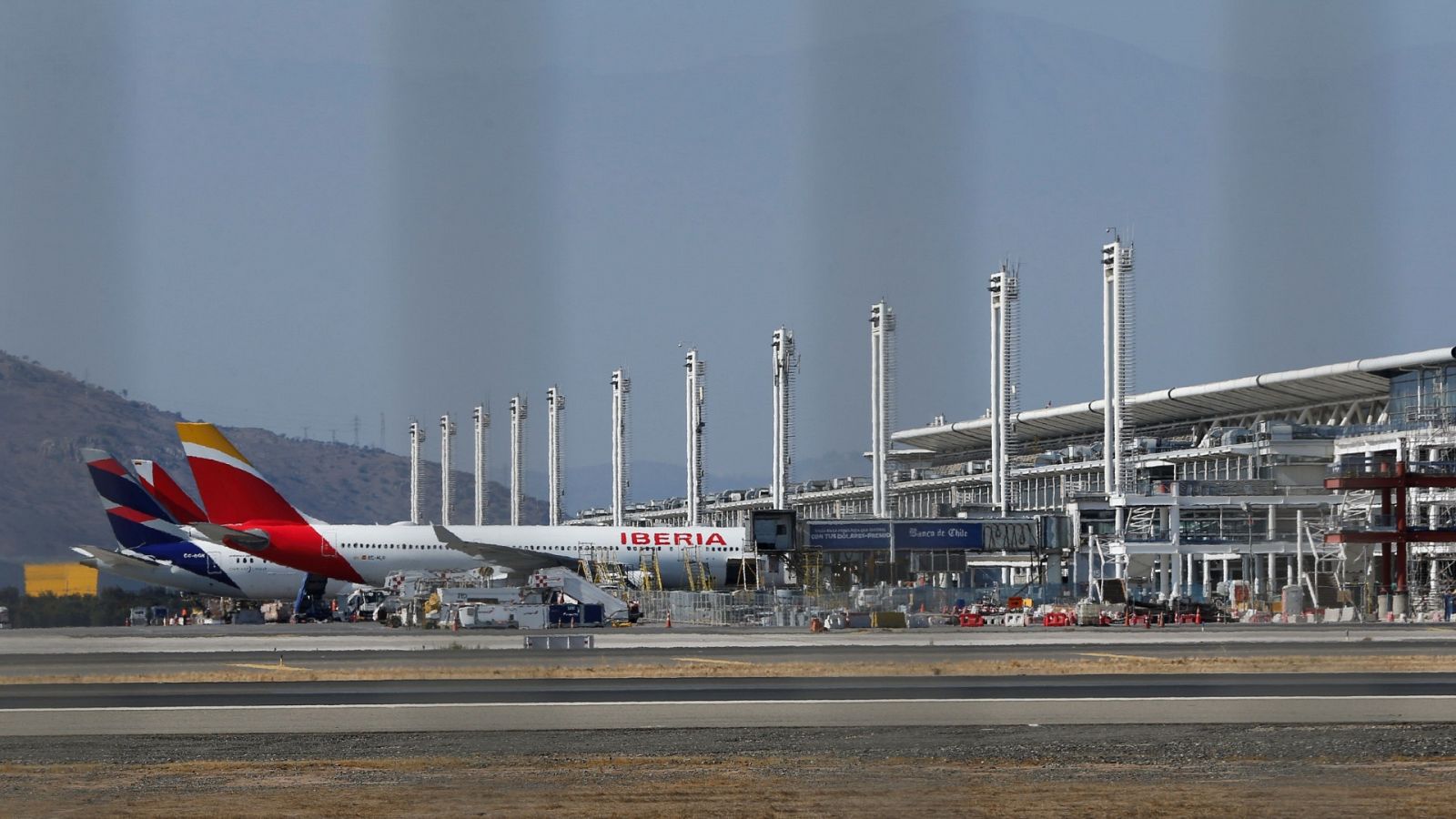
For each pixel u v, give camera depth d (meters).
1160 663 70.88
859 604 132.62
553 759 41.56
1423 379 154.75
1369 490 130.00
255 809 34.00
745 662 73.38
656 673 67.19
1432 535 127.50
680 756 42.00
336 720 50.50
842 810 33.44
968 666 69.81
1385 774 38.28
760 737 45.84
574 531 145.00
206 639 100.06
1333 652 79.31
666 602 133.50
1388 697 55.72
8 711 53.12
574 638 87.75
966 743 44.34
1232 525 151.25
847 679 64.19
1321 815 32.50
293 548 138.75
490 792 36.03
